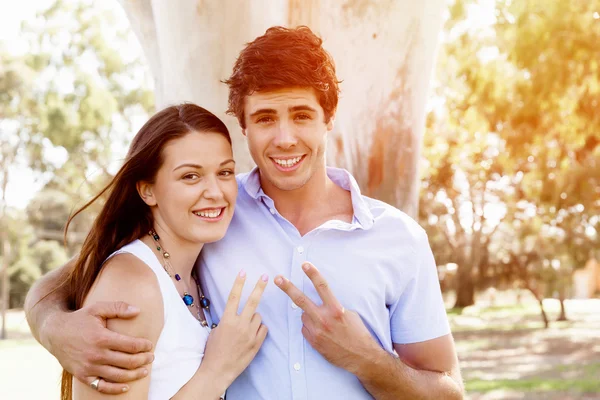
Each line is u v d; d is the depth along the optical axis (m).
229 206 2.12
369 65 2.54
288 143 2.08
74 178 28.94
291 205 2.29
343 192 2.37
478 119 12.88
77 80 27.61
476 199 25.31
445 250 27.16
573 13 8.97
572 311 29.36
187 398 1.93
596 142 13.26
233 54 2.51
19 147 28.45
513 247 26.45
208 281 2.25
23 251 30.77
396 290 2.26
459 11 10.86
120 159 2.23
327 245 2.22
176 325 1.97
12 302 32.50
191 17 2.48
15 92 27.23
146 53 2.81
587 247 20.31
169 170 2.06
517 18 9.18
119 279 1.90
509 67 11.69
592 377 12.55
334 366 2.13
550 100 10.53
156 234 2.12
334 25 2.48
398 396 2.12
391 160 2.62
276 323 2.16
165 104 2.62
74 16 27.69
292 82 2.06
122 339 1.75
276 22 2.45
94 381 1.76
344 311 2.05
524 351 17.06
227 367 1.98
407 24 2.53
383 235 2.27
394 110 2.60
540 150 14.23
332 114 2.19
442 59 12.46
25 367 16.61
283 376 2.13
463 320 25.58
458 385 2.26
